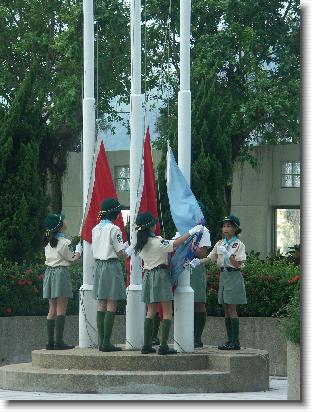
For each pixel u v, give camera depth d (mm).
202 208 17141
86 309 17312
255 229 32875
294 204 32000
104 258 16078
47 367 15953
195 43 32875
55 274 17062
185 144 16406
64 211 35500
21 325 20484
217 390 15219
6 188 21703
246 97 31422
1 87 36375
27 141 22156
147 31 32500
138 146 16891
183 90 16484
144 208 16703
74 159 35250
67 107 32062
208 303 20438
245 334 19859
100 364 15484
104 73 32969
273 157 32531
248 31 31078
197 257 16562
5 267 20938
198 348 17109
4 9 35969
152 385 14922
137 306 16734
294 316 13367
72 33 31562
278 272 20016
